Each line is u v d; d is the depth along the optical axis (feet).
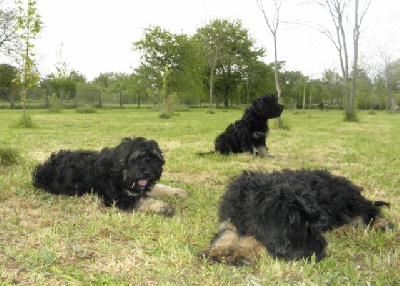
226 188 5.54
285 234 4.17
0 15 37.27
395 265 4.50
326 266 4.37
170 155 12.64
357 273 4.28
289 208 4.20
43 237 4.91
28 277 3.91
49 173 7.43
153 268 4.21
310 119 42.68
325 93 87.04
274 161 12.08
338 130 26.58
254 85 87.66
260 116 12.97
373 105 103.24
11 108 55.98
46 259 4.28
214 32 63.36
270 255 4.35
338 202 5.43
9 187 7.41
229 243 4.52
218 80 83.56
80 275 3.95
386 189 8.68
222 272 4.08
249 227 4.42
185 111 64.59
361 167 11.41
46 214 5.98
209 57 63.93
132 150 6.54
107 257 4.48
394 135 23.66
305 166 11.24
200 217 6.13
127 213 6.36
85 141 16.15
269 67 88.84
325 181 5.55
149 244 4.94
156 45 67.31
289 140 18.53
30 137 17.38
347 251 4.93
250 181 4.95
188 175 9.68
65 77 63.05
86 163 7.11
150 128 24.21
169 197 7.32
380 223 5.74
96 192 6.92
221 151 13.47
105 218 5.77
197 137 18.70
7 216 5.80
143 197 6.72
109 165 6.73
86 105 56.95
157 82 67.92
